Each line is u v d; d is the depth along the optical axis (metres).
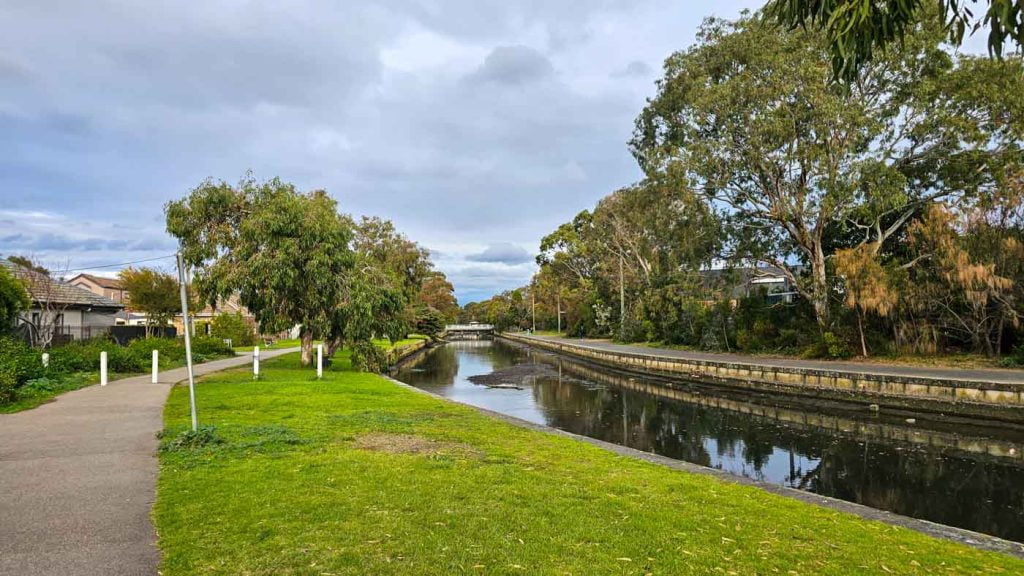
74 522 5.26
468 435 10.51
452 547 4.71
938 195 27.52
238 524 5.16
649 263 52.09
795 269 35.12
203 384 17.84
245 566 4.27
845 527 5.96
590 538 5.04
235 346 45.06
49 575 4.14
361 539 4.83
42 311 25.86
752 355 33.25
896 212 29.59
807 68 24.84
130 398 14.15
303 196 24.17
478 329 129.75
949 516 9.59
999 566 4.96
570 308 75.50
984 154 25.16
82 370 19.81
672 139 33.22
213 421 10.89
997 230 22.62
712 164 27.86
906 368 22.92
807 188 27.81
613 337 59.59
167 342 27.89
